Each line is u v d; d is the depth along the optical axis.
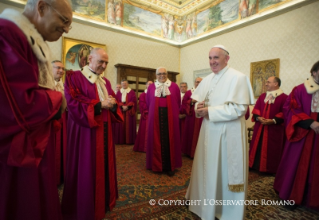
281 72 5.85
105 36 7.32
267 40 6.20
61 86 2.69
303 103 2.21
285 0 5.80
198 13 8.55
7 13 0.89
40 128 1.00
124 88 5.87
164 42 8.93
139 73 7.84
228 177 1.72
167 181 2.89
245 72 6.77
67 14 1.05
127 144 5.66
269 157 3.25
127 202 2.23
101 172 1.78
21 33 0.87
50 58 1.08
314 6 5.22
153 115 3.20
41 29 1.03
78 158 1.75
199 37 8.52
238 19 7.02
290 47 5.67
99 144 1.77
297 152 2.18
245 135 1.79
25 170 0.93
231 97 1.67
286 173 2.25
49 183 1.04
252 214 2.06
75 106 1.62
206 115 1.90
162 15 8.86
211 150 1.79
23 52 0.86
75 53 6.62
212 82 1.95
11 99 0.82
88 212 1.66
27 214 0.93
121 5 7.68
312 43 5.24
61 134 2.60
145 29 8.37
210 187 1.76
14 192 0.92
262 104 3.49
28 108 0.86
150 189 2.60
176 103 3.28
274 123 3.16
